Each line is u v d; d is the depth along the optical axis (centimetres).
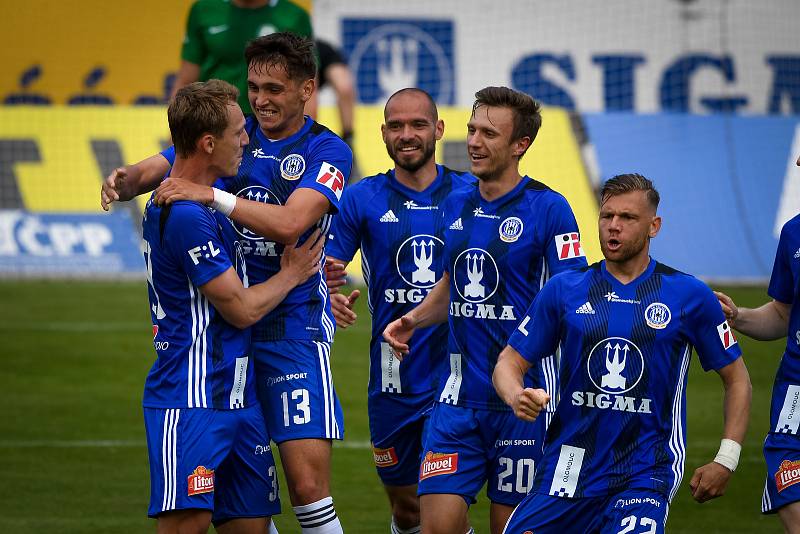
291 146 2109
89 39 7288
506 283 2116
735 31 8000
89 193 6231
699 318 1833
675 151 6669
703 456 3375
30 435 3500
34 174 6231
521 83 7850
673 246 6375
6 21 7225
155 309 1938
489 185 2142
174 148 2127
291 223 1995
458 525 2092
